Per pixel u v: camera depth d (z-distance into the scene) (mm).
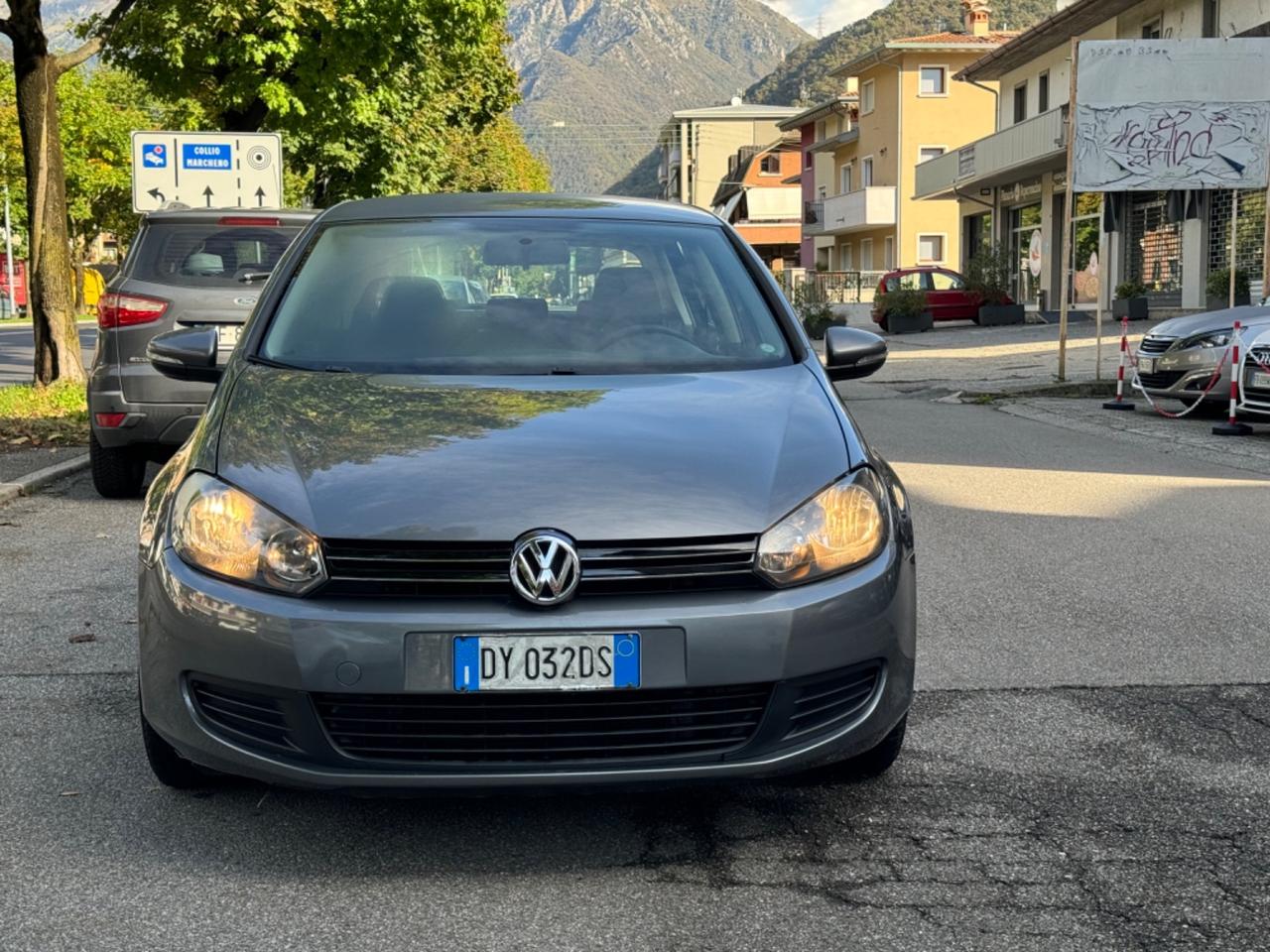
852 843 3379
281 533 3166
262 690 3105
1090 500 8438
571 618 3055
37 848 3365
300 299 4473
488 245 4727
